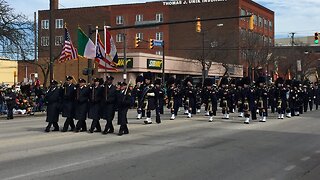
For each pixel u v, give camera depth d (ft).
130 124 60.85
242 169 29.89
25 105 86.63
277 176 27.89
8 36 97.81
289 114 78.13
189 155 35.06
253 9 254.47
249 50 207.51
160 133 49.78
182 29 239.71
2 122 67.97
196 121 66.44
